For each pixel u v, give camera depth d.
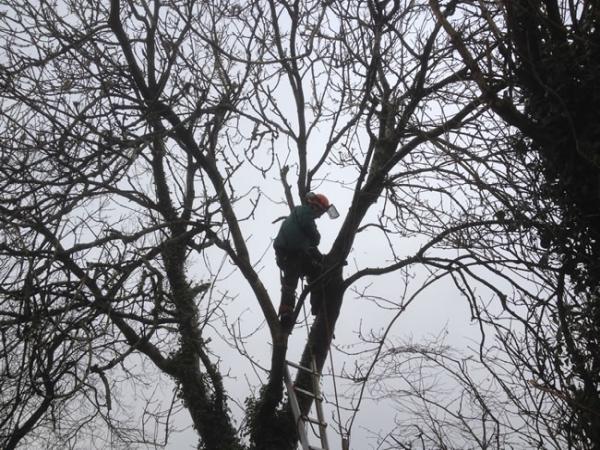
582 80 6.24
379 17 7.40
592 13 6.16
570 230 6.46
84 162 6.65
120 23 7.53
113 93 7.36
